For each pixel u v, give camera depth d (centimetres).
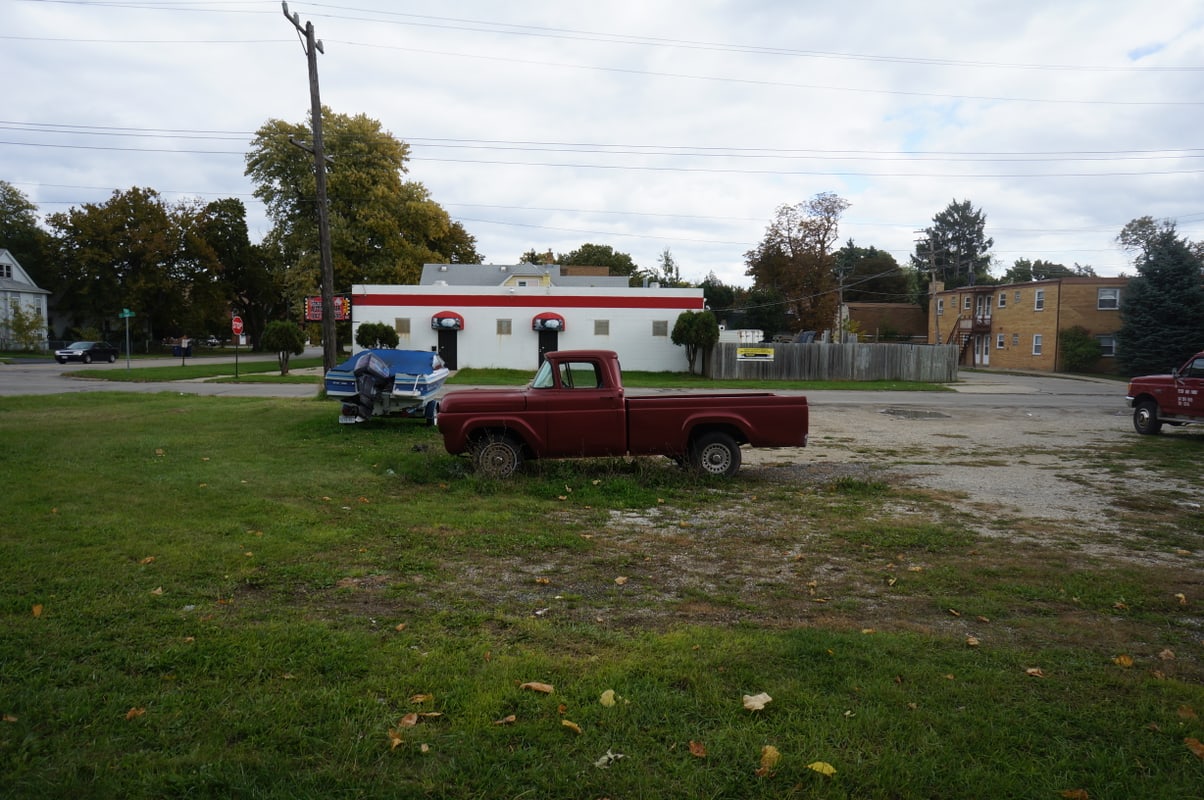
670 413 1020
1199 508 917
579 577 596
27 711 347
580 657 429
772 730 343
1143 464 1268
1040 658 439
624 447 1016
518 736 337
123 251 6159
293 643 436
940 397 2919
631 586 575
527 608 517
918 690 389
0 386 2727
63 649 419
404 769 312
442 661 415
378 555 636
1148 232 6762
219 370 3809
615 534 737
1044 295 5306
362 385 1420
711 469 1039
